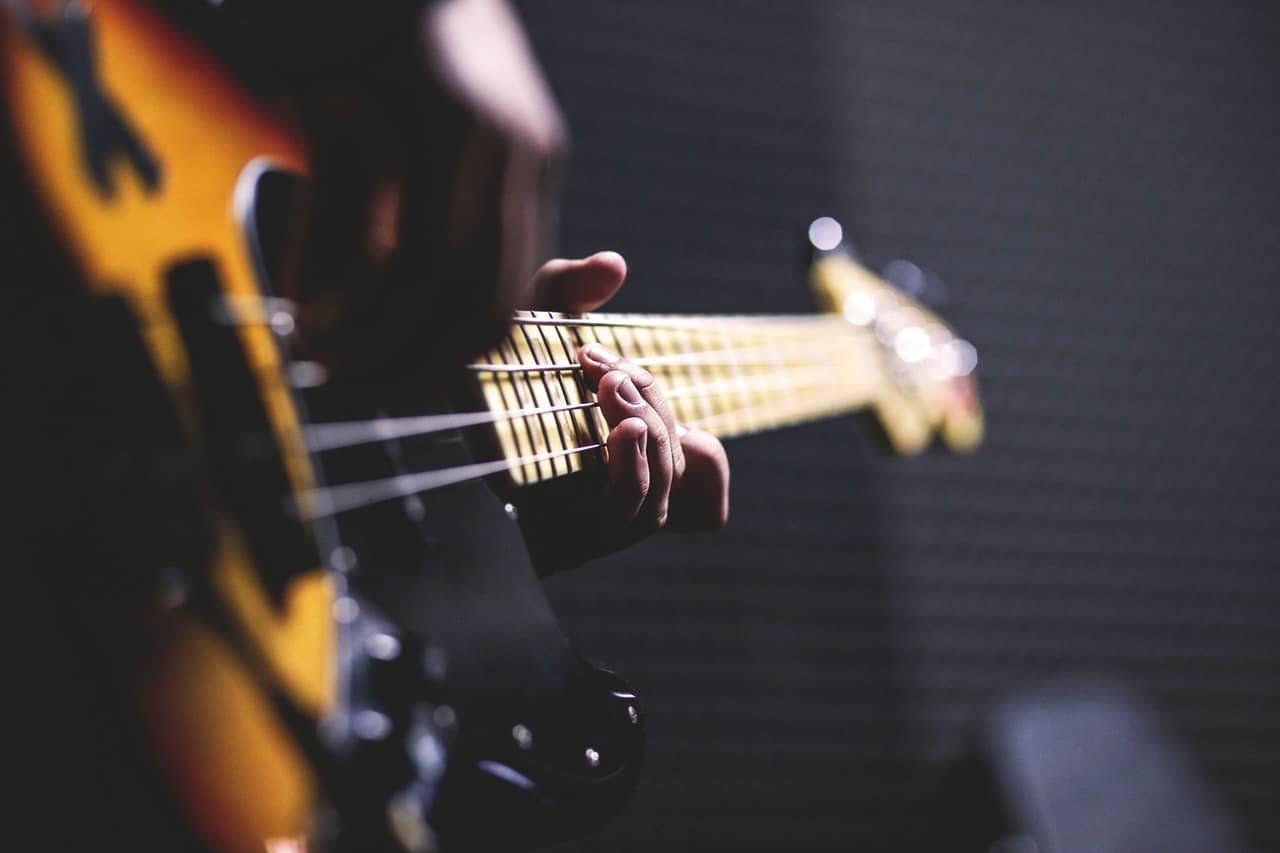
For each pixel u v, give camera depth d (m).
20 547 0.54
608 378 0.75
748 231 2.20
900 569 2.18
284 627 0.57
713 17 2.26
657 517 0.77
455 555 0.66
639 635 1.97
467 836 0.64
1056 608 2.31
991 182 2.47
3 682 0.53
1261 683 2.46
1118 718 1.97
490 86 0.61
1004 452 2.35
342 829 0.57
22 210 0.55
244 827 0.55
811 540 2.12
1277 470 2.60
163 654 0.55
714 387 0.89
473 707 0.65
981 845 2.01
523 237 0.62
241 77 0.60
